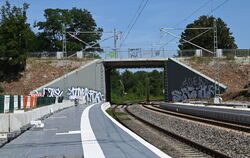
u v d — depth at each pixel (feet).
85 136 51.37
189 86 207.82
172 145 55.36
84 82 213.25
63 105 137.39
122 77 496.64
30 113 67.97
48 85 206.49
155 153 36.52
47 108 97.96
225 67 211.82
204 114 114.21
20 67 217.36
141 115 134.10
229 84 200.54
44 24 291.17
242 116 84.58
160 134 71.77
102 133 54.49
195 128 80.38
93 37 312.71
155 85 463.42
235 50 217.36
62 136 52.49
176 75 212.64
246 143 55.52
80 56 224.74
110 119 81.41
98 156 35.53
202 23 309.42
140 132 76.54
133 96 440.86
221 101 160.45
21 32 214.07
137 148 39.75
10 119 55.57
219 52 216.95
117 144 42.96
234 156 45.16
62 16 293.02
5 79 213.46
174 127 87.40
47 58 225.76
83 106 158.61
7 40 211.82
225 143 57.11
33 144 45.70
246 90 167.32
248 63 214.07
